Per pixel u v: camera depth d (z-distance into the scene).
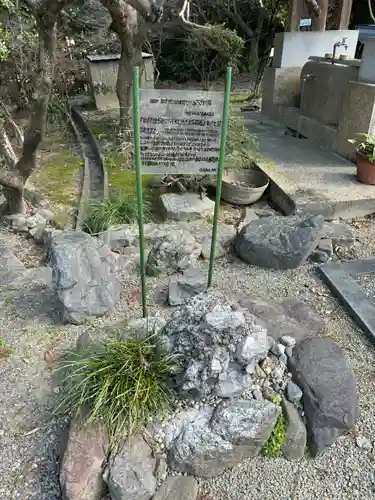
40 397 2.17
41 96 3.05
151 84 7.35
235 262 3.27
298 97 6.41
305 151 5.00
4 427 2.04
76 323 2.60
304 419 1.97
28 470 1.88
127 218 3.70
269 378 2.10
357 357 2.41
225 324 1.86
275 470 1.88
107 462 1.75
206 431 1.82
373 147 3.99
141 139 2.08
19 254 3.50
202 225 3.71
